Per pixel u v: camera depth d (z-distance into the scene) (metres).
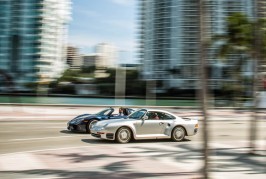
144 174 8.69
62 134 17.30
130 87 101.69
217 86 72.38
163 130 15.05
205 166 7.82
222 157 11.45
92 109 41.25
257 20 12.42
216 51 18.89
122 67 61.09
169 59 87.94
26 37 109.81
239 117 34.53
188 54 84.50
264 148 13.59
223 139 17.06
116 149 12.59
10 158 10.56
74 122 17.98
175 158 11.00
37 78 109.12
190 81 90.81
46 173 8.62
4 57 108.75
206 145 7.82
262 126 25.34
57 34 116.81
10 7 108.38
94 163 9.96
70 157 10.85
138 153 11.82
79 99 87.69
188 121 15.64
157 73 93.62
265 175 8.88
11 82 107.94
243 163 10.44
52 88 111.25
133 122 14.52
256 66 12.46
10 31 108.94
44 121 26.00
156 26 83.25
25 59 109.81
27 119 27.08
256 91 12.37
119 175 8.52
